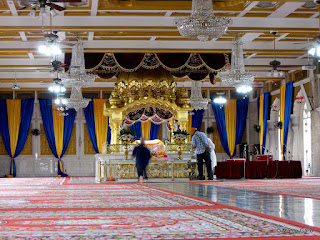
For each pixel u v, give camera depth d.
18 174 25.70
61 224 4.14
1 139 25.72
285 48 18.27
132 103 16.95
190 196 7.98
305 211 5.29
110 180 16.06
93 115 26.09
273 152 24.39
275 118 24.25
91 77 15.62
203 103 21.08
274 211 5.29
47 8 13.32
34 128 26.09
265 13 14.40
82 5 13.34
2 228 3.89
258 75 22.84
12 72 22.11
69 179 20.05
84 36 15.95
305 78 20.75
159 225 3.99
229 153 26.45
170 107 17.27
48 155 26.03
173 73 19.08
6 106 25.73
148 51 17.23
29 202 6.93
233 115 26.67
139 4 13.59
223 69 17.72
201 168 15.85
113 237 3.32
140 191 9.73
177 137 16.56
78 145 26.28
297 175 17.25
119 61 17.33
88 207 5.91
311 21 14.92
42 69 20.81
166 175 16.22
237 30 15.05
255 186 11.30
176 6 13.69
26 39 16.48
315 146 19.69
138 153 14.43
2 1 13.03
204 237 3.29
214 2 13.73
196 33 10.59
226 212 5.14
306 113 21.11
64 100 20.70
